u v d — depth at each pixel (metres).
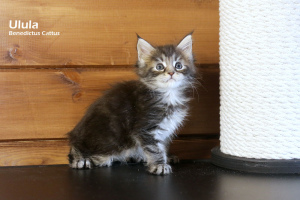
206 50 1.07
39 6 1.04
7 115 1.04
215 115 1.08
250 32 0.92
